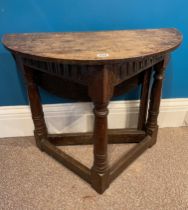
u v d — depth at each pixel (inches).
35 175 42.1
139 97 49.7
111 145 49.4
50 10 39.9
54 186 40.0
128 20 41.7
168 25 42.8
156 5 40.6
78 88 40.6
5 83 46.2
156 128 46.9
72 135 48.6
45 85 41.4
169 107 51.3
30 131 51.9
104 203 36.9
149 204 36.6
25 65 37.1
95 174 37.0
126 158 42.0
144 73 41.9
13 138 51.8
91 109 49.9
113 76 28.9
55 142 48.8
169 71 47.2
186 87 49.4
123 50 29.3
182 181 40.5
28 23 40.8
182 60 46.1
